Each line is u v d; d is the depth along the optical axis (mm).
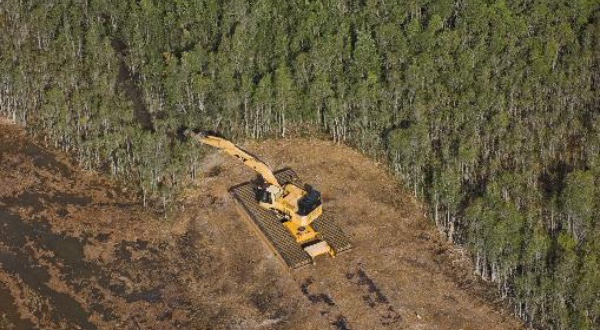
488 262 70750
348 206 78188
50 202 78500
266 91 84188
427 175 80875
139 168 80625
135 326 65438
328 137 87375
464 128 82938
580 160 82938
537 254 67812
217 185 80312
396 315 66562
